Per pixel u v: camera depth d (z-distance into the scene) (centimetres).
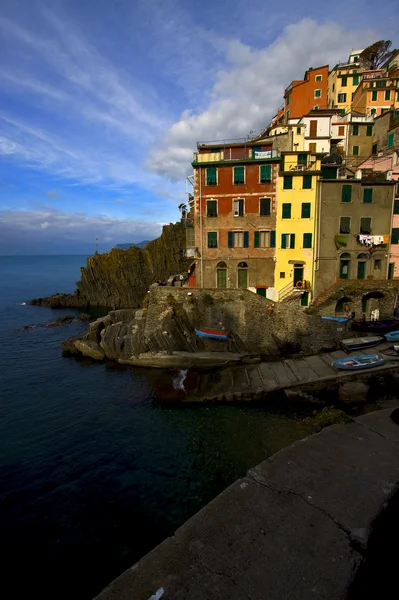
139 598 413
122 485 1695
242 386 2684
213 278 3891
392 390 2530
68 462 1902
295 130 4184
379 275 3653
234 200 3725
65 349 4053
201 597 409
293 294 3619
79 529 1437
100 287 7819
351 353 2955
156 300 3675
